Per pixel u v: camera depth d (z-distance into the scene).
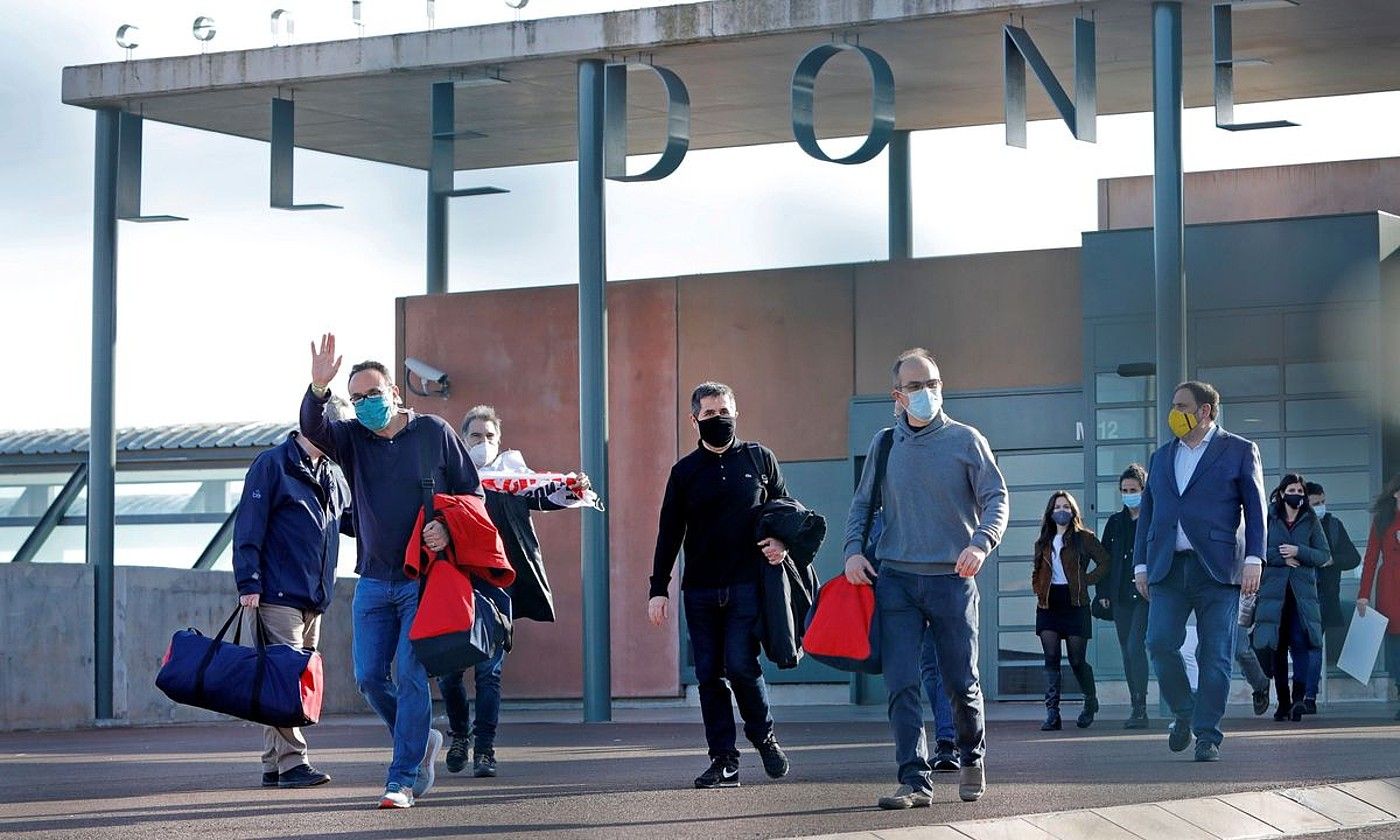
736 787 15.87
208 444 43.28
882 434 14.46
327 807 14.66
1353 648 27.88
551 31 31.95
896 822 12.86
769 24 30.78
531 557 17.88
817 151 30.28
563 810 14.11
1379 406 32.34
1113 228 39.47
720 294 38.12
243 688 15.27
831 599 14.28
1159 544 18.08
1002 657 35.25
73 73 34.62
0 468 44.38
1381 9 31.08
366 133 38.34
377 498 14.42
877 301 36.88
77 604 32.09
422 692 14.48
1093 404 34.31
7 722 30.33
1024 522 35.28
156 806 14.94
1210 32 32.28
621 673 38.16
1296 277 32.97
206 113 35.97
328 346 14.17
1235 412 33.31
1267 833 13.92
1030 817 12.95
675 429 38.28
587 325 32.31
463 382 39.94
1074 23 29.67
